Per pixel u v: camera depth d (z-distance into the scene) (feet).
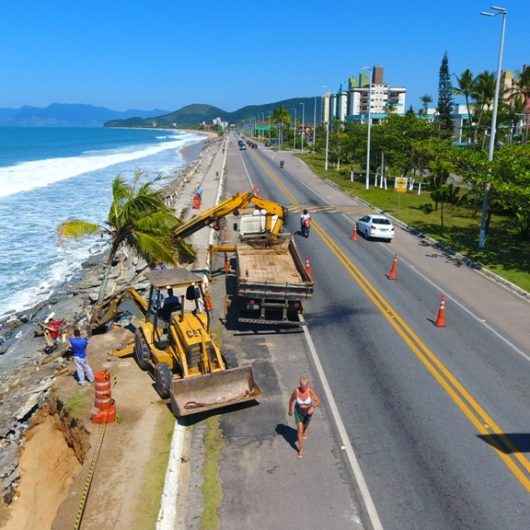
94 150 463.01
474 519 31.30
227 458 36.22
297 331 57.82
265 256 71.26
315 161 291.99
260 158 302.04
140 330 48.26
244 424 40.16
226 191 163.53
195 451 36.94
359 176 218.18
